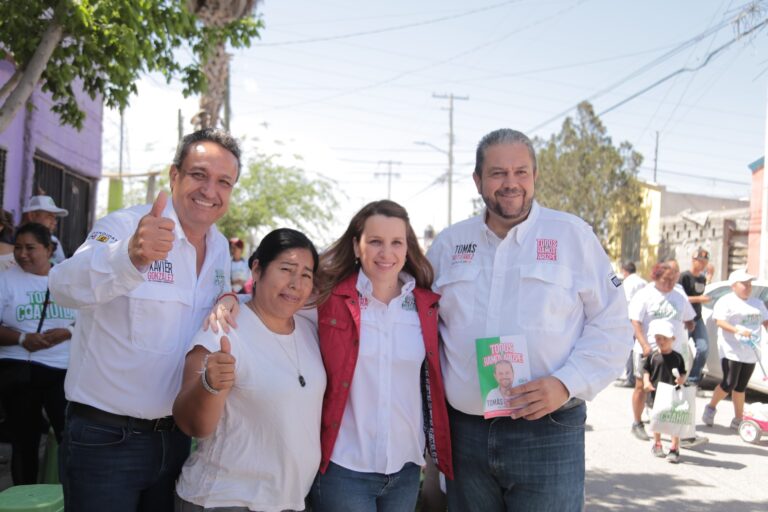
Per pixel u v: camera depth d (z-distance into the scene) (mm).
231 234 24672
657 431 6457
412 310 3068
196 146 2779
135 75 5941
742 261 20266
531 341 2854
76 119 6238
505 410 2775
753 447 6957
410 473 3016
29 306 4395
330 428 2867
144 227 2303
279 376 2650
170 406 2715
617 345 2871
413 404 2990
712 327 9602
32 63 5082
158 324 2668
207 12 8938
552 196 30016
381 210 3035
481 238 3109
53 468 4375
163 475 2807
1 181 8164
